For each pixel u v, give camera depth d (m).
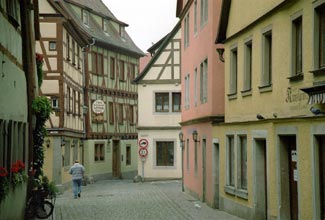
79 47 40.28
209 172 22.86
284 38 14.62
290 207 14.53
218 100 22.25
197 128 26.28
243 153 18.48
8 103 14.10
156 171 42.81
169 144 42.91
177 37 42.62
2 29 13.28
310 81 12.88
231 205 19.52
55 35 32.81
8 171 14.52
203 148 24.80
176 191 31.67
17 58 16.22
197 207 22.19
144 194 29.50
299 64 13.89
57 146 32.38
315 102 12.16
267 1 15.84
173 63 42.69
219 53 21.47
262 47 16.42
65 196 29.58
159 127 42.75
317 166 12.23
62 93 32.69
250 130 17.20
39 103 21.34
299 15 13.54
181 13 32.00
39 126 22.14
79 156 40.56
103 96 46.31
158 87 42.81
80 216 19.36
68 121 34.84
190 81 28.73
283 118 14.02
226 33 20.34
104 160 46.28
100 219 18.45
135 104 53.19
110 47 47.66
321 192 12.20
